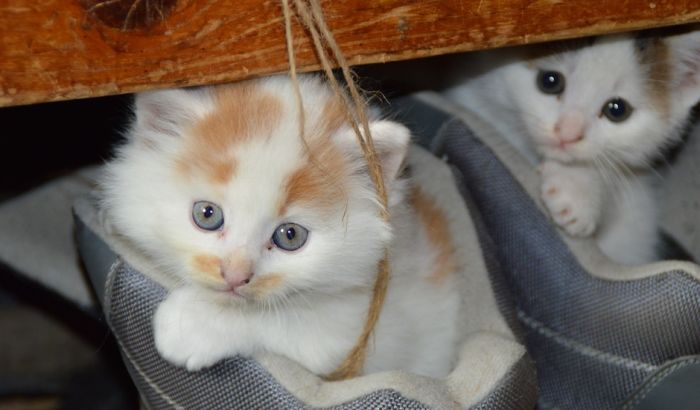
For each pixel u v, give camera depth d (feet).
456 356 1.45
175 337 1.30
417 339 1.50
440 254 1.54
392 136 1.33
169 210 1.31
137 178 1.34
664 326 1.41
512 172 1.57
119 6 1.17
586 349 1.49
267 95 1.34
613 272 1.47
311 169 1.31
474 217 1.56
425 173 1.58
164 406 1.36
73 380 1.80
